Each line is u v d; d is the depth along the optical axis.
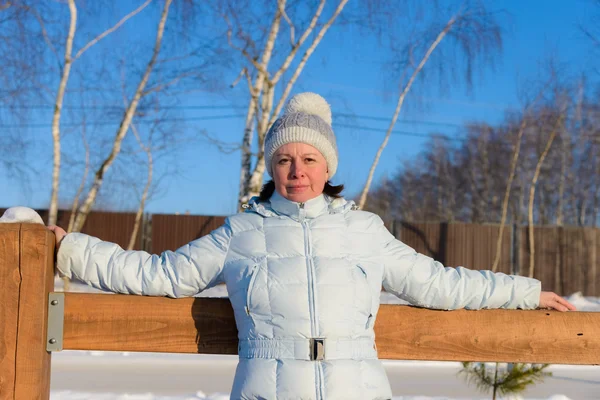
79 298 2.39
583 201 34.91
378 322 2.47
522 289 2.47
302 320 2.27
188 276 2.40
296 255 2.38
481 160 36.59
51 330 2.37
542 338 2.50
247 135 13.61
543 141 22.52
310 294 2.29
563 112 19.81
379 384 2.30
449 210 41.16
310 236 2.41
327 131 2.53
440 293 2.44
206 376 7.29
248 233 2.44
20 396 2.29
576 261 19.92
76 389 6.36
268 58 12.51
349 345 2.29
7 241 2.31
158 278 2.39
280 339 2.27
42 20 12.87
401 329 2.47
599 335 2.51
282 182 2.48
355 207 2.59
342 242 2.42
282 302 2.29
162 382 6.86
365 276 2.38
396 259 2.46
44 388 2.33
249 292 2.32
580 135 24.94
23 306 2.31
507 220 39.00
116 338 2.40
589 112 23.47
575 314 2.52
